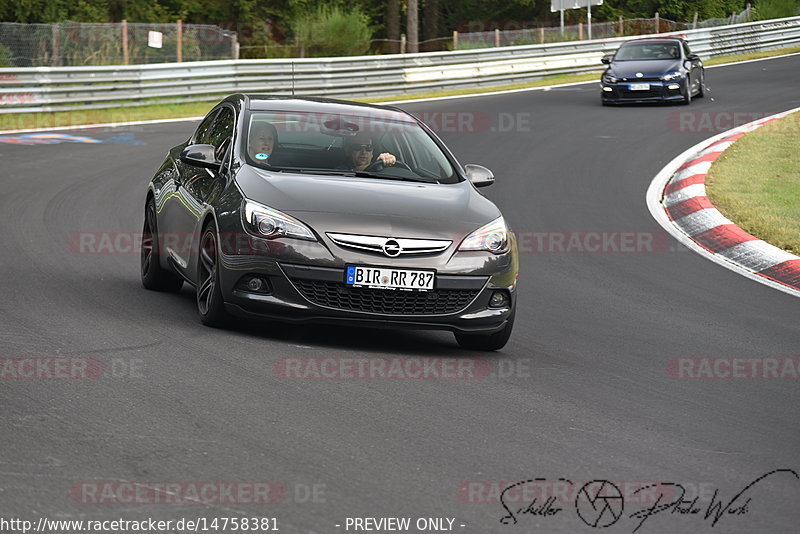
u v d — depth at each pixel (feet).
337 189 44.06
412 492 26.37
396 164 48.24
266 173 45.21
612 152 118.32
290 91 173.68
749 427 34.60
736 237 74.69
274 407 32.91
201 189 47.24
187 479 26.35
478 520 24.85
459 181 48.60
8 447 27.84
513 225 81.51
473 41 224.33
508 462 29.22
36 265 57.16
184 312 47.37
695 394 38.86
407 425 32.04
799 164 102.78
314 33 242.37
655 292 60.95
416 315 42.14
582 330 50.57
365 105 53.36
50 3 233.35
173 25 178.70
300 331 45.21
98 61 175.32
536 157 115.55
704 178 96.58
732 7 365.20
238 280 41.96
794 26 268.00
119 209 80.53
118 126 137.59
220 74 166.50
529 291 60.13
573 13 368.27
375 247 41.75
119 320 44.42
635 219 84.43
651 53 164.96
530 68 210.38
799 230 74.74
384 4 347.36
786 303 59.06
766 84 184.34
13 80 141.49
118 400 32.55
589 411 35.27
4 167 99.09
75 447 28.14
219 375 36.22
